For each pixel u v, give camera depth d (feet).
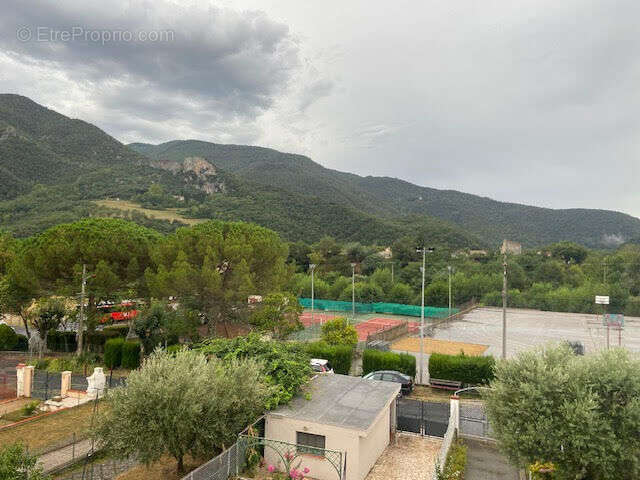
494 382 46.50
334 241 407.64
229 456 45.88
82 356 108.47
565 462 40.63
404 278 327.26
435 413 73.87
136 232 136.46
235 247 118.32
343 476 45.50
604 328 183.52
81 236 118.21
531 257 359.46
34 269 115.85
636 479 38.68
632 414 38.27
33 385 89.71
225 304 123.44
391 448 60.80
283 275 133.59
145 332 103.71
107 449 49.60
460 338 160.97
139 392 46.11
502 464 54.90
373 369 98.99
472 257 401.49
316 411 53.98
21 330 158.81
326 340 115.24
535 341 155.33
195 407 44.80
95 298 123.65
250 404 50.31
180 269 109.60
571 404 39.99
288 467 45.68
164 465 53.67
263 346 63.41
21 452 37.55
